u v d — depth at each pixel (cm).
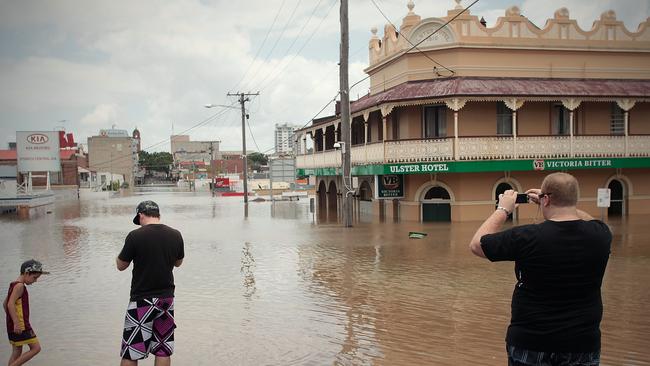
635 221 2328
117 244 2047
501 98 2361
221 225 2678
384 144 2445
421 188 2519
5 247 1986
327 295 1109
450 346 777
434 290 1124
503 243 360
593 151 2456
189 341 827
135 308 589
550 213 371
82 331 904
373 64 3069
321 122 3522
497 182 2475
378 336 832
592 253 348
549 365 351
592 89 2495
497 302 1016
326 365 716
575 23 2661
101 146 12219
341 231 2228
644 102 2636
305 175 3925
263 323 918
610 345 761
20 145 5056
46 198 4762
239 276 1330
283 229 2403
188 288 1204
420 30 2608
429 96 2361
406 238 1939
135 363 593
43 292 1209
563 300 350
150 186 13225
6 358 776
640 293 1057
